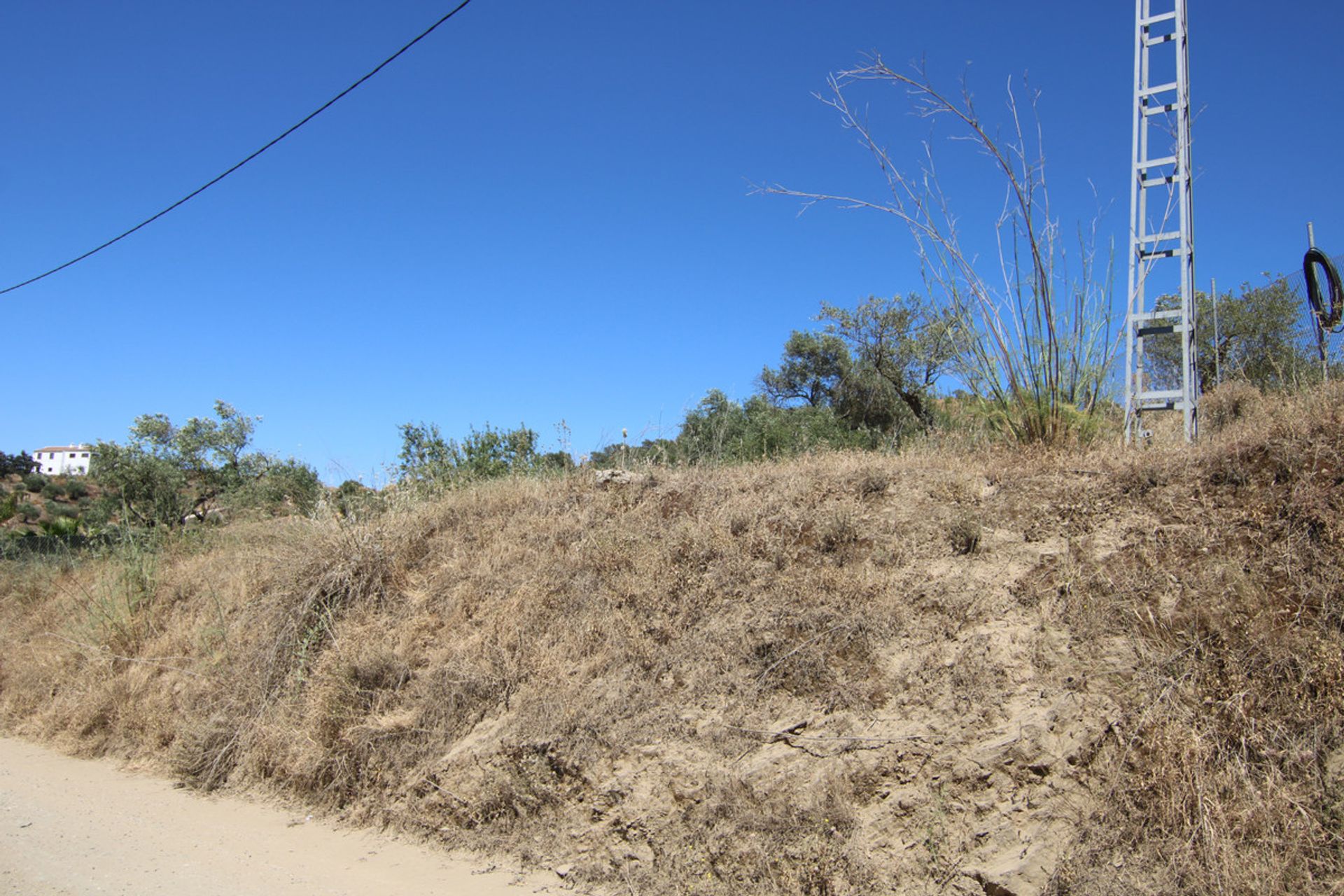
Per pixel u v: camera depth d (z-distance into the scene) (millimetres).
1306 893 3881
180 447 24891
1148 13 9086
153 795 7773
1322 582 4902
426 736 6879
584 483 9648
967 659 5395
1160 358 11953
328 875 5719
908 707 5328
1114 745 4699
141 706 9500
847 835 4840
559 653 6961
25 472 50781
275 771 7609
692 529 7629
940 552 6371
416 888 5457
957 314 8320
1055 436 7762
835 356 24344
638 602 7094
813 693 5711
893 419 16984
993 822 4625
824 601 6246
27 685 11219
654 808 5465
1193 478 6078
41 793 7875
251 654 9062
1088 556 5762
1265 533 5344
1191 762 4426
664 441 10836
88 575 14227
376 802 6742
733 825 5133
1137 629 5164
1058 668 5156
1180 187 8477
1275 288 13242
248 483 19172
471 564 8719
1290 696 4535
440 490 11305
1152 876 4176
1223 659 4812
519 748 6219
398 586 8992
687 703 6051
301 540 10523
